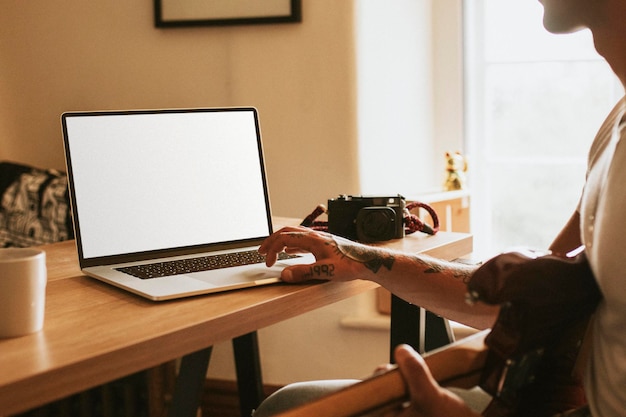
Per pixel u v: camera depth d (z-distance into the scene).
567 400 0.85
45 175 2.35
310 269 1.09
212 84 2.38
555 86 2.41
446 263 1.12
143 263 1.24
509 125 2.49
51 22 2.55
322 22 2.23
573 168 2.42
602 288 0.79
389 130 2.37
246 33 2.32
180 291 1.02
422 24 2.47
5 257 0.90
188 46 2.39
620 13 0.85
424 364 0.71
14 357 0.77
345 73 2.22
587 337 0.85
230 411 2.47
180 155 1.35
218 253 1.33
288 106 2.30
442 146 2.56
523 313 0.78
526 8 2.42
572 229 1.12
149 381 2.20
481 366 0.78
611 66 0.90
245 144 1.43
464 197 2.38
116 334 0.85
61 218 2.25
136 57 2.46
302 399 1.15
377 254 1.12
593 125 2.38
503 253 0.84
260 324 1.00
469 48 2.50
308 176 2.31
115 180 1.27
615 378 0.79
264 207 1.43
